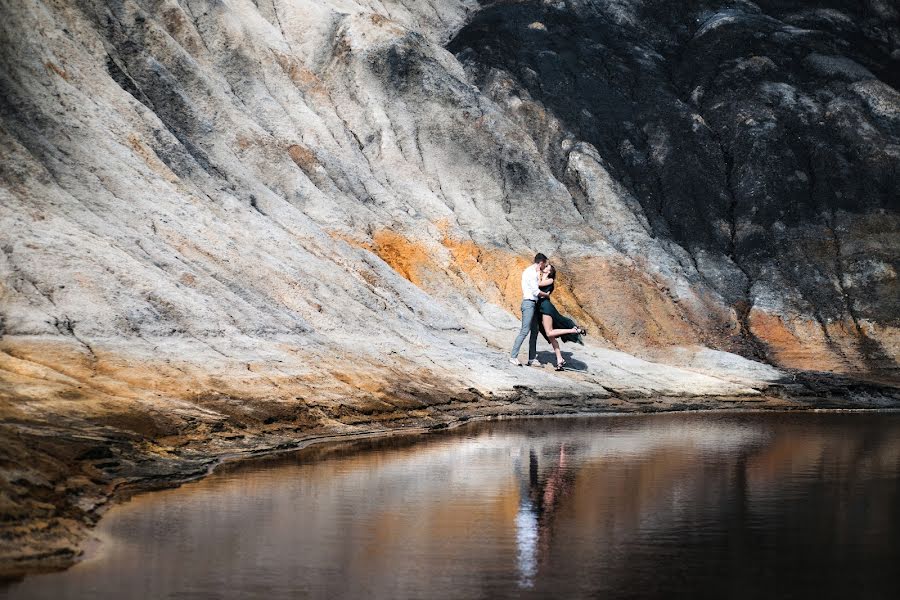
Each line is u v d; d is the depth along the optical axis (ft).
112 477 40.52
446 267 101.35
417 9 161.27
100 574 27.48
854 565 29.19
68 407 46.85
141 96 88.84
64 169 70.08
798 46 156.46
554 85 143.02
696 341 111.14
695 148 136.98
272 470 45.60
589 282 111.65
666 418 77.15
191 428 50.57
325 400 62.59
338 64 124.77
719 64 151.94
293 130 106.11
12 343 52.37
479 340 91.86
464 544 31.58
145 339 58.75
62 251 60.75
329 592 26.23
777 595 26.09
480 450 54.08
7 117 69.56
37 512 31.40
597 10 161.27
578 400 82.17
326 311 76.79
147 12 104.63
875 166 135.85
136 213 71.56
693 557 30.09
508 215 117.29
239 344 63.87
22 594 25.46
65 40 82.48
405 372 74.54
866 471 47.37
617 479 44.32
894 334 117.60
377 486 41.86
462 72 136.77
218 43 109.19
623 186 131.13
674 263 120.67
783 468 48.24
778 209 130.52
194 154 89.45
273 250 80.79
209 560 29.25
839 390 97.66
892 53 164.04
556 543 31.83
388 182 113.29
